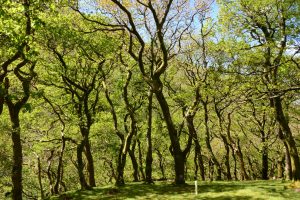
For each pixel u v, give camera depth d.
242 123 48.81
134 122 31.38
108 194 27.14
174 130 28.84
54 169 44.34
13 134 24.25
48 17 23.41
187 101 34.84
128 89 36.66
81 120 30.50
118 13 30.53
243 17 26.14
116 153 37.84
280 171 42.41
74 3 26.41
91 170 32.91
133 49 34.56
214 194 24.44
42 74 30.41
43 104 34.22
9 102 23.53
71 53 31.19
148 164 31.64
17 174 24.09
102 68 33.50
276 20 24.80
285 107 32.22
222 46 27.08
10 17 15.97
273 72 22.95
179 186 28.06
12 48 17.36
